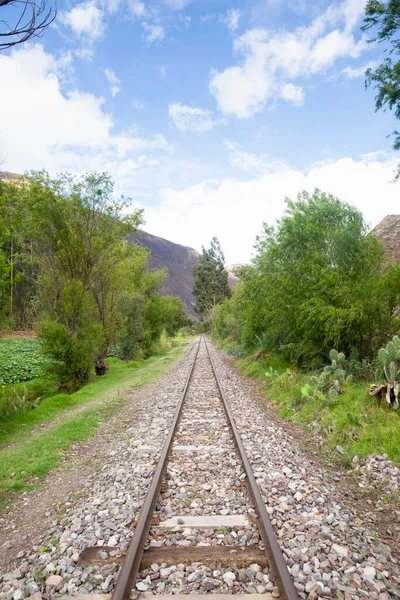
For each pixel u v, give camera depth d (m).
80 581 3.41
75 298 16.66
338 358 10.31
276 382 12.74
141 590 3.22
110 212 17.45
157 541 3.93
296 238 13.12
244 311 19.72
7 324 14.61
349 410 8.05
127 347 28.03
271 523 4.19
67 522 4.55
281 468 5.83
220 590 3.23
